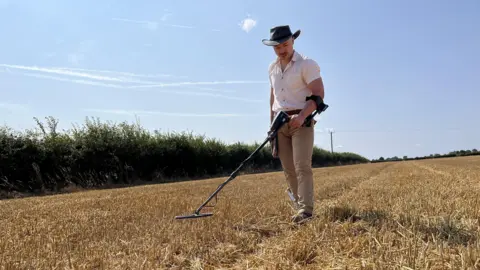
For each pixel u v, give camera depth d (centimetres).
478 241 365
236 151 3362
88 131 2077
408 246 364
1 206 933
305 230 462
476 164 3083
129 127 2311
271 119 606
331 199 874
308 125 535
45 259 398
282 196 877
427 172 1966
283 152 578
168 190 1222
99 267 378
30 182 1734
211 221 548
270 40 527
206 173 2875
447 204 618
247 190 1102
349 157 7931
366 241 400
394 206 636
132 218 625
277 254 383
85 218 656
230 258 404
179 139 2656
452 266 310
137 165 2284
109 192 1273
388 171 2481
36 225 613
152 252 404
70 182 1867
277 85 561
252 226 525
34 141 1800
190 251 415
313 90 532
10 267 362
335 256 367
